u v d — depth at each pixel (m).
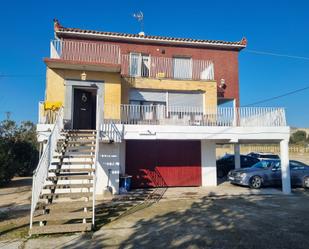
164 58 18.11
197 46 18.98
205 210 10.70
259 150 41.97
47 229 7.74
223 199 13.09
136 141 17.25
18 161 23.06
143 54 18.36
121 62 17.48
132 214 10.05
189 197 13.63
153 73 17.83
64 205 8.67
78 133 13.27
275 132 15.16
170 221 9.11
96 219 9.35
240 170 17.20
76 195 9.00
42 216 8.06
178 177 17.39
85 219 8.41
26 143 25.67
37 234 7.69
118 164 14.56
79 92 15.66
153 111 15.35
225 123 15.26
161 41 18.31
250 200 12.84
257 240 7.24
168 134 14.34
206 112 17.25
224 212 10.36
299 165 17.41
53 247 6.82
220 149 41.16
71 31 17.00
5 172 18.25
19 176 25.05
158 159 17.36
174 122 15.41
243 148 43.12
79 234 7.78
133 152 17.12
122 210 10.71
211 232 7.93
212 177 17.73
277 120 15.43
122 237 7.52
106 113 15.22
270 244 6.95
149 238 7.43
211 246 6.82
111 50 16.61
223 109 15.35
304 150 41.69
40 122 13.39
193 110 16.86
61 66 14.56
